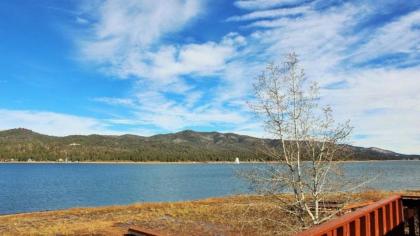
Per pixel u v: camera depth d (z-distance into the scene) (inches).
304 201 493.4
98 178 4576.8
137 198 2389.3
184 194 2596.0
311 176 495.5
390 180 2709.2
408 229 270.2
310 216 499.8
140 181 4020.7
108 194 2677.2
